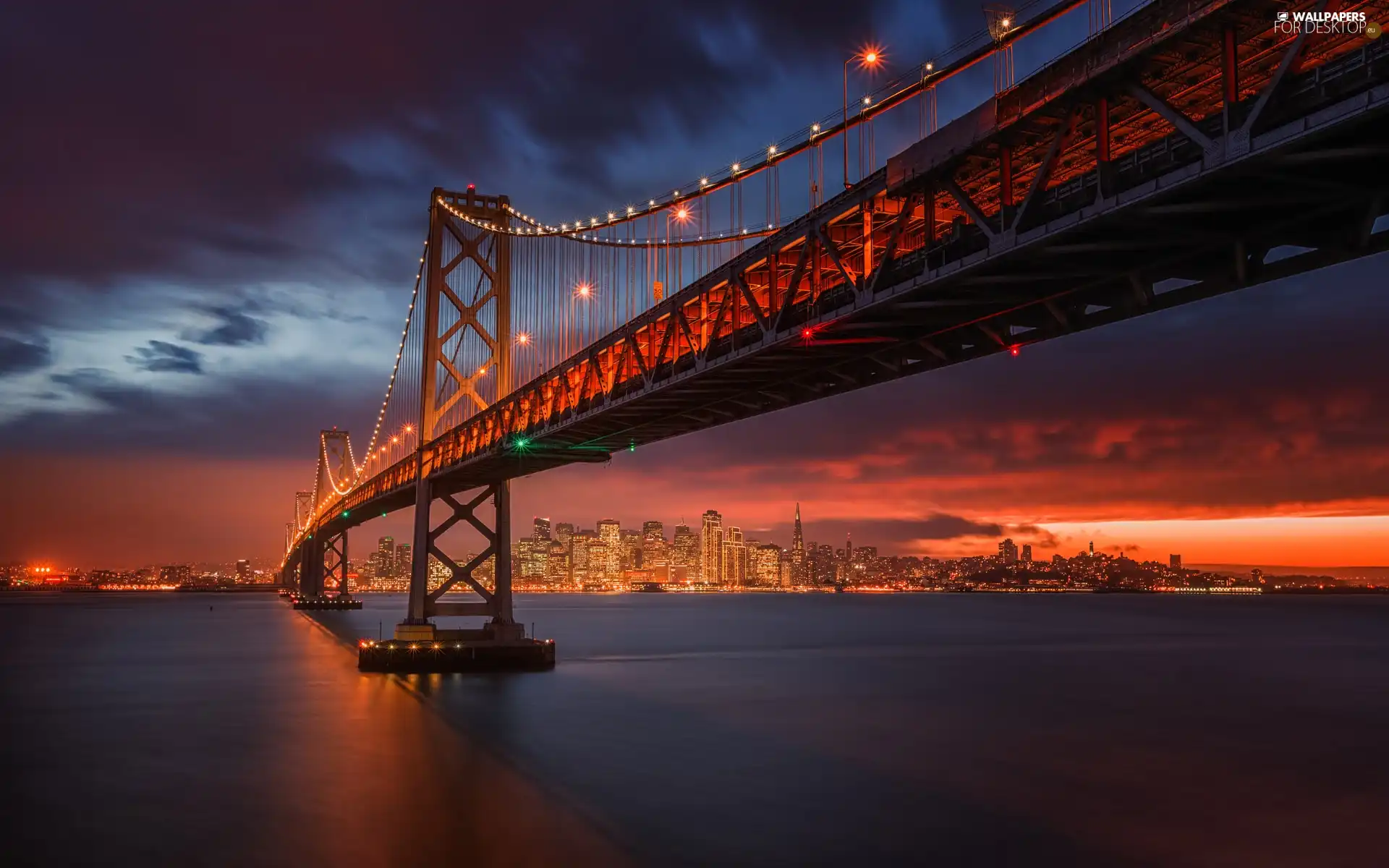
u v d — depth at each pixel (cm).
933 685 5703
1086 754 3481
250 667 6450
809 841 2342
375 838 2366
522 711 4312
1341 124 1253
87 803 2720
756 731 3850
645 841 2336
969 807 2683
